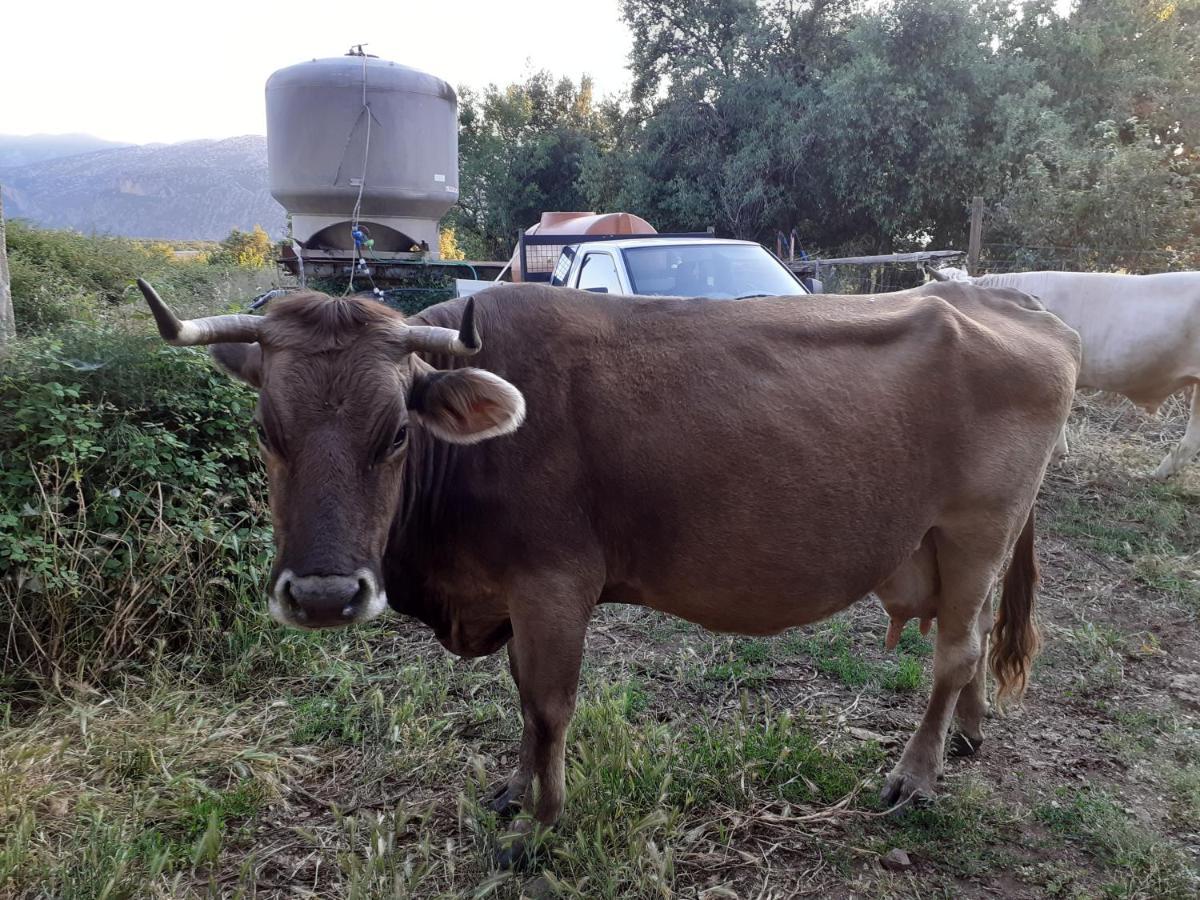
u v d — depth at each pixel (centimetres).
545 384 279
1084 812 318
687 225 1939
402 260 1010
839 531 293
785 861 299
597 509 283
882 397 296
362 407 239
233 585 429
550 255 1005
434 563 292
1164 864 291
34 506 394
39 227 1297
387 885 268
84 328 480
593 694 397
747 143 1828
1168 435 812
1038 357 320
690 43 2167
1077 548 576
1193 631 468
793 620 310
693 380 285
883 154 1698
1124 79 1667
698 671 423
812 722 382
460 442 255
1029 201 1230
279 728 370
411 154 1103
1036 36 1742
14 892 269
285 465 243
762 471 283
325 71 1062
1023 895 284
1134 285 689
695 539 288
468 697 400
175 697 377
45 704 370
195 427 458
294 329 246
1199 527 609
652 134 1988
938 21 1612
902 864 297
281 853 299
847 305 324
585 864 285
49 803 313
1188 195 1125
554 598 278
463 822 312
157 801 316
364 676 408
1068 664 434
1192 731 372
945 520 316
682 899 279
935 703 331
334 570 230
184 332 235
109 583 406
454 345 246
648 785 320
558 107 3281
